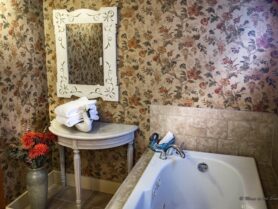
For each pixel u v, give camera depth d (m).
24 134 2.25
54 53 2.47
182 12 2.03
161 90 2.21
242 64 1.97
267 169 1.93
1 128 2.09
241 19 1.91
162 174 1.89
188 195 2.07
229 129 2.08
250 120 2.02
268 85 1.95
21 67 2.25
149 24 2.13
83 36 2.31
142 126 2.33
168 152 2.11
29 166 2.15
